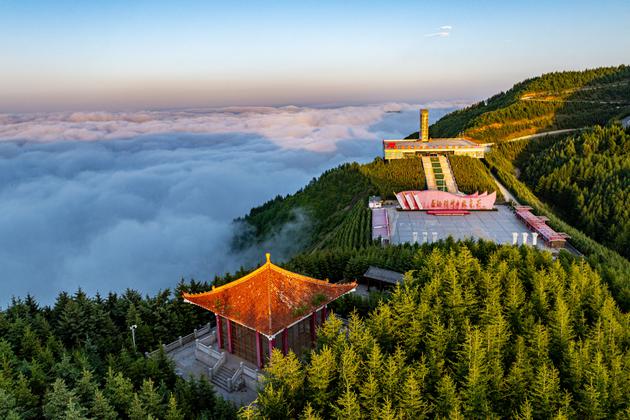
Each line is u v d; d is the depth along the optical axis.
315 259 94.44
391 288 83.38
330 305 74.62
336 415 44.12
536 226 124.62
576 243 112.19
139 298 78.94
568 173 170.88
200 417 47.88
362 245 116.44
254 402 47.62
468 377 46.31
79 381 49.84
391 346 55.47
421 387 47.25
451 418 42.22
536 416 45.28
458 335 56.16
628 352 51.22
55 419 46.28
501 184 177.38
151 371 55.56
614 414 45.75
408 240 123.06
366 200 160.12
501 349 54.00
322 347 54.34
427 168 183.12
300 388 47.31
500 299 65.94
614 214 136.25
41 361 57.50
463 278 70.81
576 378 48.53
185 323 73.88
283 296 55.78
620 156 167.12
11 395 46.78
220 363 59.72
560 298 61.38
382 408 43.34
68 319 69.12
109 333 70.56
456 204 146.00
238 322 55.34
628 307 68.94
